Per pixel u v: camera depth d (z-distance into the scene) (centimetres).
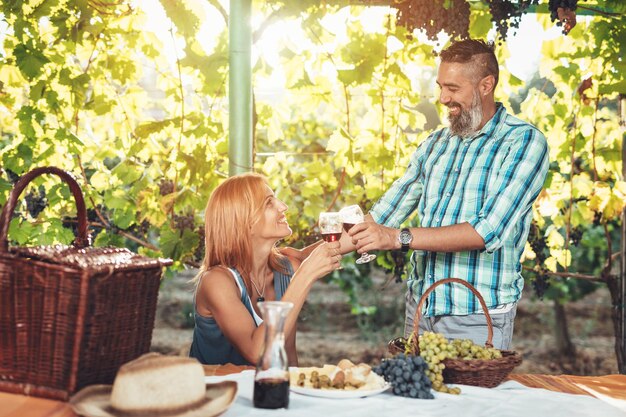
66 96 395
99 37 391
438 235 277
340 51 397
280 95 473
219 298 253
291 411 178
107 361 191
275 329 180
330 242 240
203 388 176
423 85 635
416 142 426
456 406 188
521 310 1073
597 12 383
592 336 998
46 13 368
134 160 424
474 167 295
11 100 421
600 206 433
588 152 442
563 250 452
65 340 183
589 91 427
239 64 352
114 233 427
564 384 218
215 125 404
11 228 394
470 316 292
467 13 321
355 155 425
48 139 396
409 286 317
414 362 199
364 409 182
